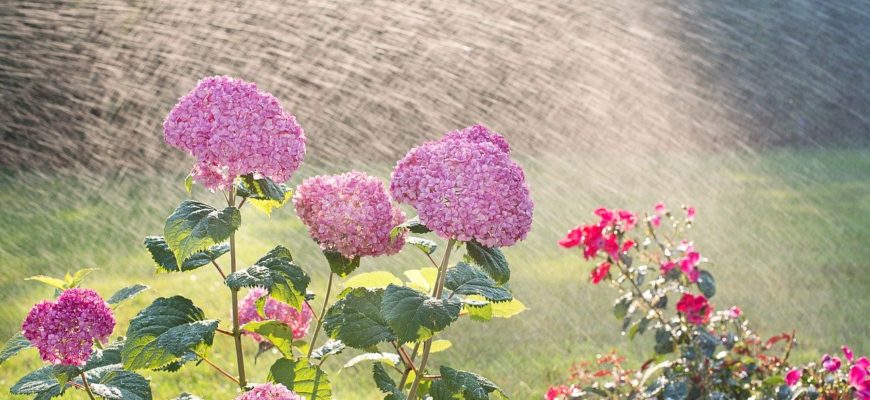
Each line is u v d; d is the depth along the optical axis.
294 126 2.20
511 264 7.20
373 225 2.26
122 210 8.69
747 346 3.93
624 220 3.98
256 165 2.14
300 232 7.73
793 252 8.09
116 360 2.31
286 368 2.30
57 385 2.26
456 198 2.05
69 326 2.12
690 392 3.62
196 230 2.12
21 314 5.69
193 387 4.70
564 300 6.41
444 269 2.21
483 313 2.37
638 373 3.80
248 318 2.61
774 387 3.63
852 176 11.87
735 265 7.61
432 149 2.15
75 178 9.73
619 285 4.01
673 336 3.79
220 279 6.47
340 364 5.21
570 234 3.96
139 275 6.61
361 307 2.22
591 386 3.86
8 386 4.63
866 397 3.21
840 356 5.71
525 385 5.03
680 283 3.91
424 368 2.31
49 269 6.73
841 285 7.18
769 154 13.29
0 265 6.72
